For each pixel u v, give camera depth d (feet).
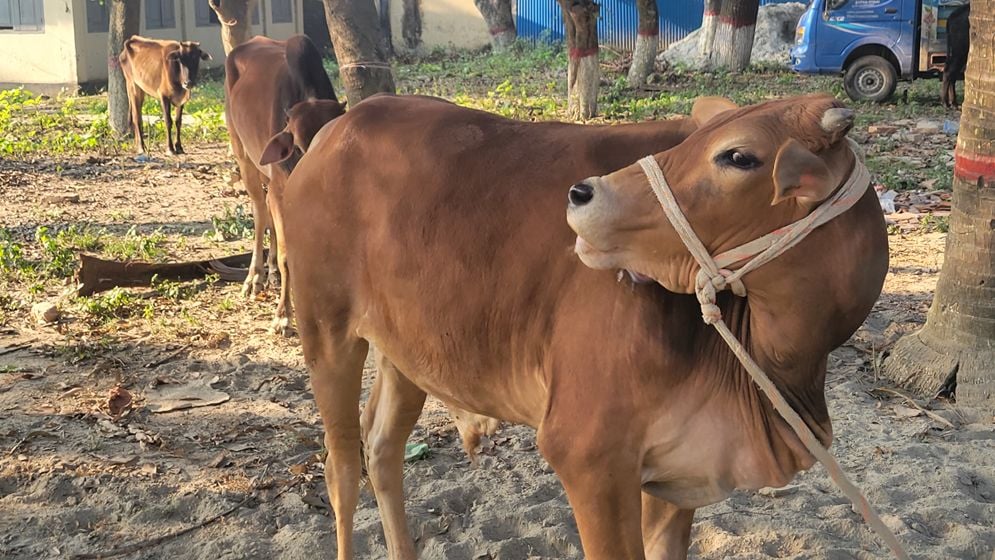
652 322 9.06
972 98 18.63
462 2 92.32
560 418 9.46
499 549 14.16
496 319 10.05
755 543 14.30
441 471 16.80
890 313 23.71
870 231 8.64
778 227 8.48
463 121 10.87
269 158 19.34
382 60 26.45
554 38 93.15
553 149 10.19
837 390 19.66
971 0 18.62
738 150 8.27
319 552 14.30
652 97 62.28
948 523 14.84
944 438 17.78
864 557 13.96
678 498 9.80
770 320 8.91
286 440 17.85
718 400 9.24
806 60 60.39
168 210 36.78
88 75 73.92
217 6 38.19
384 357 12.79
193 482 16.28
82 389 19.97
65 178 42.68
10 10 73.00
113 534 14.83
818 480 16.39
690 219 8.49
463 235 10.24
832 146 8.33
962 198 19.02
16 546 14.39
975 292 18.97
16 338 22.82
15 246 29.04
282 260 22.86
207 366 21.33
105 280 26.13
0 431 17.89
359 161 11.30
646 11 66.23
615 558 9.46
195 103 65.72
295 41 24.27
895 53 58.75
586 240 8.72
